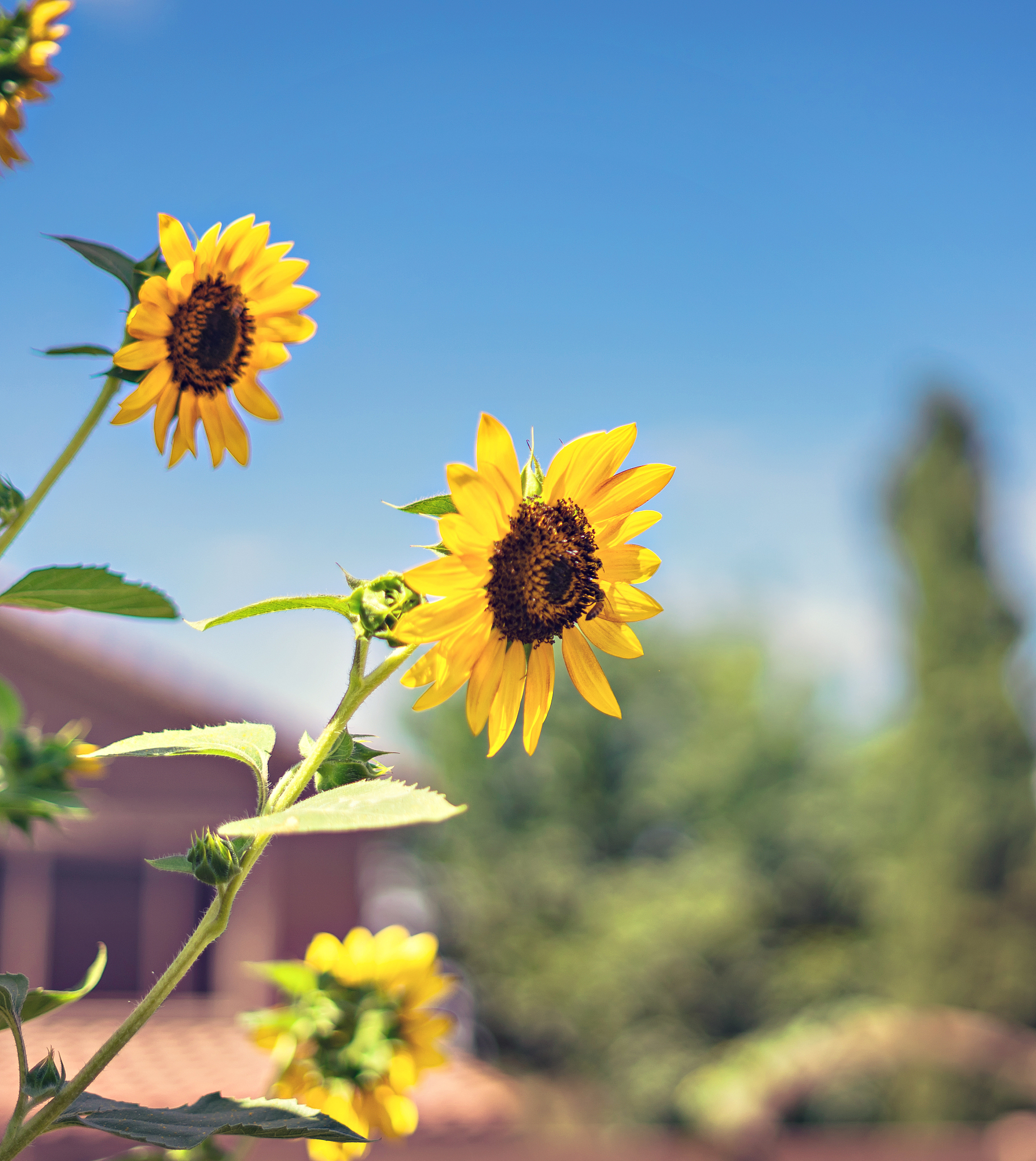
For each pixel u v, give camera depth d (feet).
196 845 3.22
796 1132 62.59
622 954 69.82
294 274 4.37
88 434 3.93
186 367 4.12
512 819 76.69
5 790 3.05
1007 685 71.31
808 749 80.59
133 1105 3.26
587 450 4.42
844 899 75.00
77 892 43.29
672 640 82.43
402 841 72.74
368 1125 6.08
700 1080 42.47
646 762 78.95
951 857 68.44
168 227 4.08
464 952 76.07
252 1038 6.24
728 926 70.59
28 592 3.14
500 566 4.04
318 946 6.46
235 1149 4.72
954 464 75.00
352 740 3.53
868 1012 58.80
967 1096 60.95
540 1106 63.31
